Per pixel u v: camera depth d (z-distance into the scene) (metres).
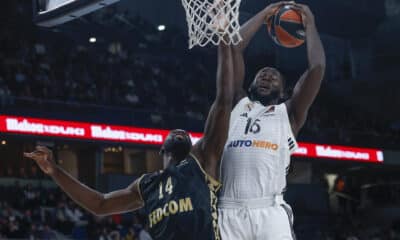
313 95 4.09
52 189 20.62
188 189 3.76
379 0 27.08
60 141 18.34
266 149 4.00
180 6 25.95
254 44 25.73
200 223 3.71
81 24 23.61
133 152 24.45
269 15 4.18
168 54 25.28
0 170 21.61
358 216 25.91
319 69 4.05
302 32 4.12
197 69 25.52
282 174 4.03
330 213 24.22
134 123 19.67
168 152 3.92
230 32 3.85
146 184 3.93
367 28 27.94
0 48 21.36
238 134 4.07
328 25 27.33
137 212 19.67
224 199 4.04
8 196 19.52
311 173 25.83
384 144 24.66
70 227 18.25
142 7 25.28
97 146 20.28
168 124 20.31
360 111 27.64
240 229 3.94
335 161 23.38
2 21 22.25
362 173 26.47
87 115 18.89
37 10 6.06
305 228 22.88
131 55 24.50
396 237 23.56
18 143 21.95
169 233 3.75
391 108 27.83
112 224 18.58
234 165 4.02
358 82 27.98
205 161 3.81
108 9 24.30
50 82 21.08
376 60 28.53
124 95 22.41
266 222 3.91
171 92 24.02
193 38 3.88
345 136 23.80
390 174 26.61
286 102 4.23
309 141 22.86
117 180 20.30
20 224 17.27
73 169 22.44
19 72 20.73
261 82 4.13
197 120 20.97
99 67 22.92
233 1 3.84
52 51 22.78
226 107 3.74
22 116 17.78
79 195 3.97
